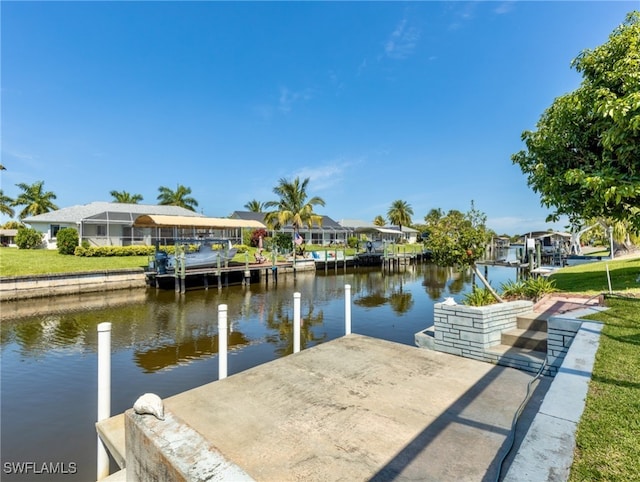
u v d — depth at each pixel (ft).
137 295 50.34
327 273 81.51
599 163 17.90
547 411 6.95
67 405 17.16
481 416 9.66
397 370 13.42
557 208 21.61
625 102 14.01
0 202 131.03
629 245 59.62
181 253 54.29
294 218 86.63
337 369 13.57
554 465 5.24
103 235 78.13
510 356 13.74
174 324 34.12
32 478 11.94
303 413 10.01
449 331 15.79
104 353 11.35
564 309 17.75
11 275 44.88
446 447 8.13
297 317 19.63
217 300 47.44
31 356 24.52
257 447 8.30
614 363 9.34
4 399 17.81
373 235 153.17
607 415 6.70
